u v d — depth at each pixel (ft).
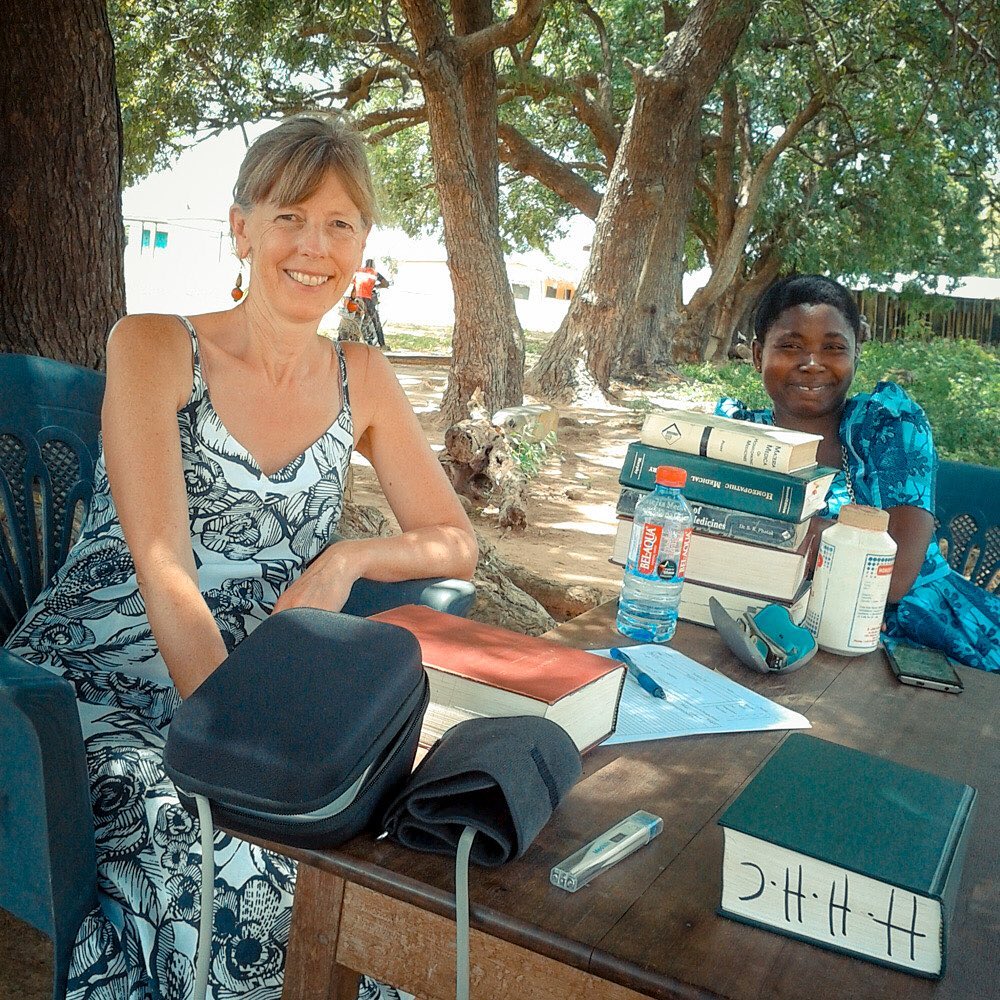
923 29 52.80
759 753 5.42
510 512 23.25
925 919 3.63
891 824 3.88
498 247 35.88
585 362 47.44
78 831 5.47
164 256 84.17
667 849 4.35
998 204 80.94
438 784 3.99
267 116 52.70
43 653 7.25
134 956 5.67
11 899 5.52
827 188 74.23
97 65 14.70
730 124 66.23
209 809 3.90
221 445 7.73
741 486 7.11
